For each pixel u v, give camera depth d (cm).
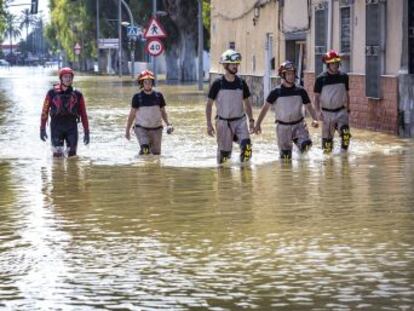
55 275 1220
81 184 2031
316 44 4044
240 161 2397
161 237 1445
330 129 2641
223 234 1457
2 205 1769
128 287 1156
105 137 3186
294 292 1123
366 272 1207
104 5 12550
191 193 1869
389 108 3231
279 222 1547
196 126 3650
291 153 2480
